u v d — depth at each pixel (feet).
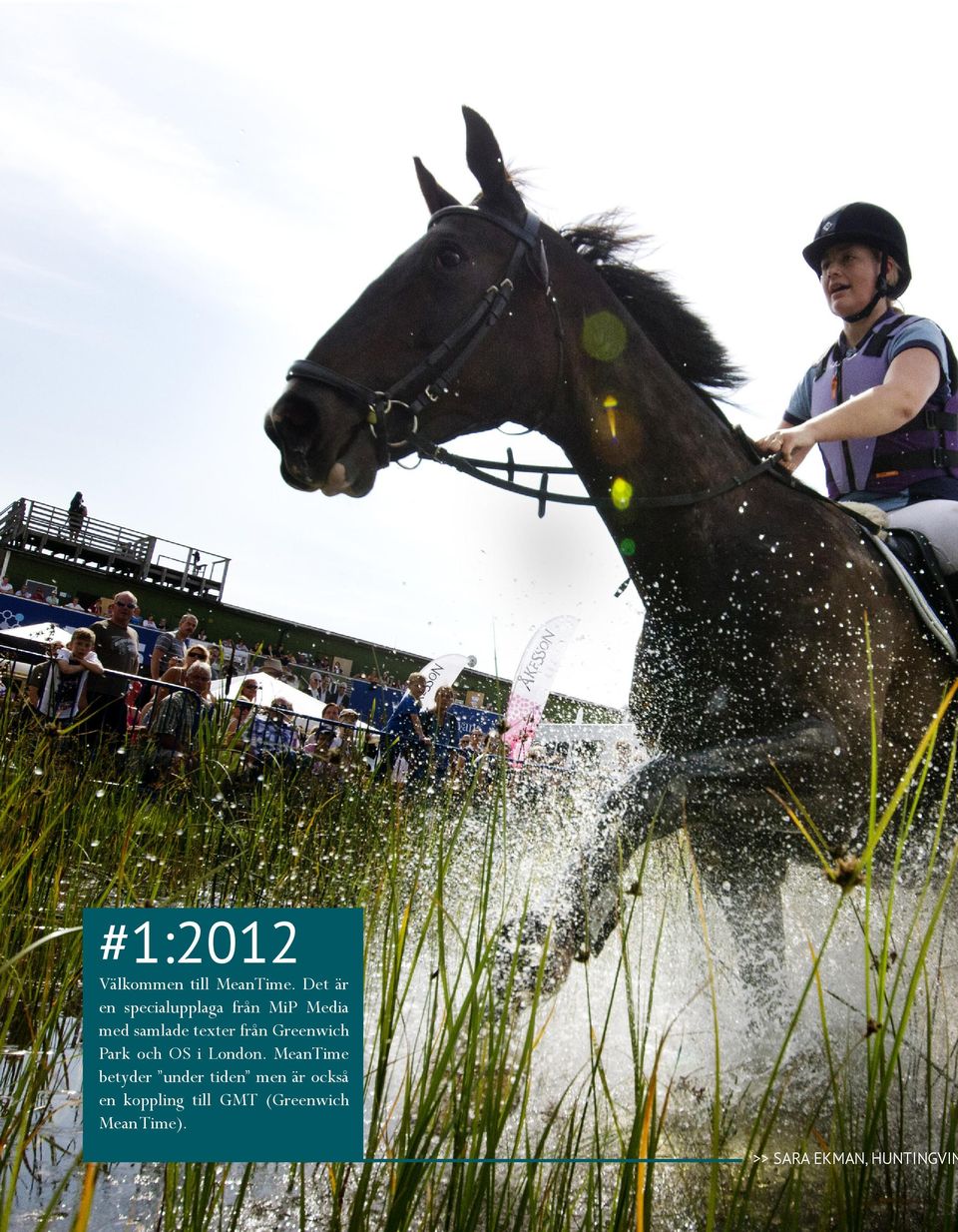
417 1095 5.39
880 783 9.66
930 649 10.30
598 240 10.75
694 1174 6.22
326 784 17.88
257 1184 5.85
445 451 9.93
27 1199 5.44
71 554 90.43
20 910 8.99
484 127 9.75
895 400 10.65
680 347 10.68
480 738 16.53
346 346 9.17
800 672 9.04
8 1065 6.99
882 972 5.11
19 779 11.07
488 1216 4.89
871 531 10.50
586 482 10.03
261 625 89.10
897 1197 5.50
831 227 11.88
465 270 9.47
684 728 9.57
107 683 21.53
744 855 8.88
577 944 7.41
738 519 9.55
